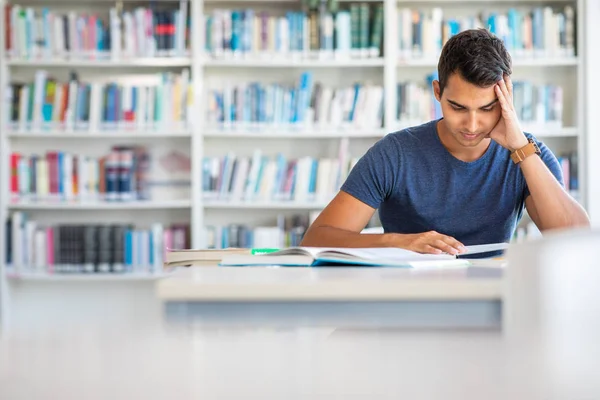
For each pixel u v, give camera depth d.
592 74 4.70
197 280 0.94
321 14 4.75
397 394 0.43
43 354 0.51
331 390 0.44
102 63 4.75
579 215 2.03
